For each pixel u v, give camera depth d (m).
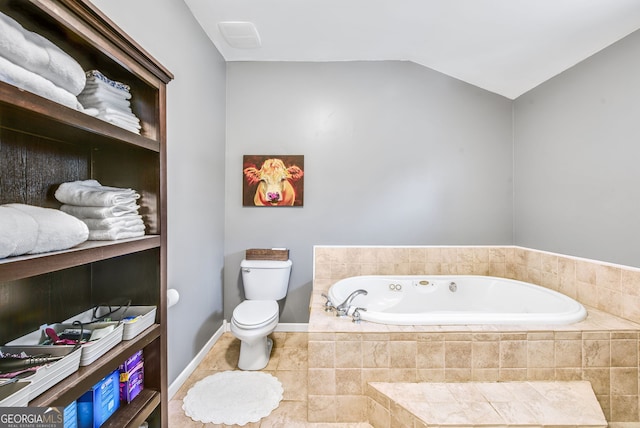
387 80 2.73
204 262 2.29
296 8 2.00
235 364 2.19
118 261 1.12
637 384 1.58
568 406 1.41
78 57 0.93
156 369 1.10
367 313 1.75
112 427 0.91
